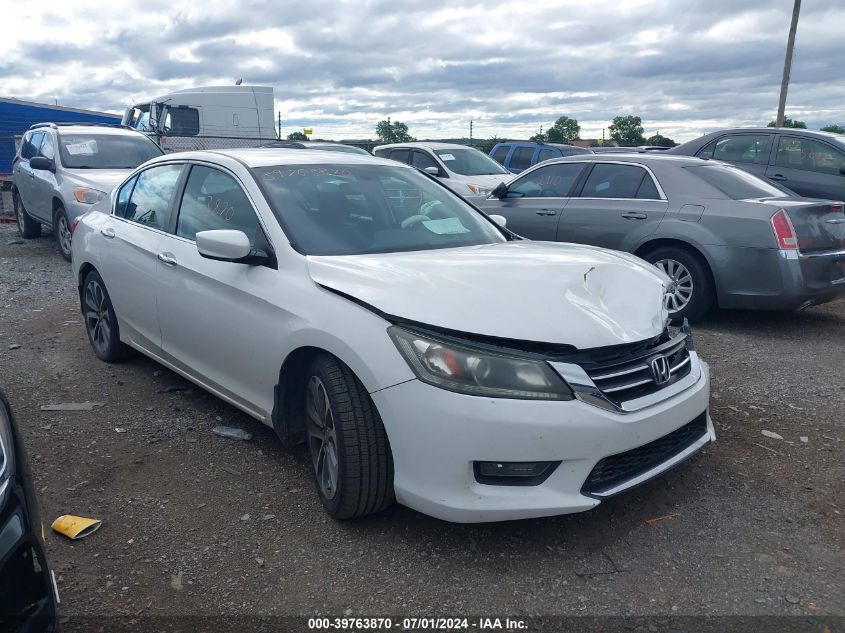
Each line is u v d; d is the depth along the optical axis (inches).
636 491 148.1
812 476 154.9
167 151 655.8
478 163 552.7
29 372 219.6
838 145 380.5
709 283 275.0
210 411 189.6
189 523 136.9
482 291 127.0
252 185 164.7
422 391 118.4
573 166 321.1
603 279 138.1
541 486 118.3
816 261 260.5
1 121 998.4
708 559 125.2
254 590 117.6
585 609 112.6
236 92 837.2
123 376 215.5
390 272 135.6
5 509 85.4
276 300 144.5
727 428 179.6
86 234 225.5
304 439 152.0
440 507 118.6
